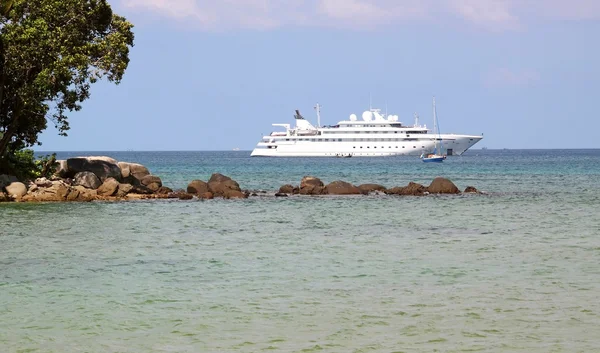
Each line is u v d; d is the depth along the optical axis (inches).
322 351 1005.8
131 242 2038.6
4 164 3412.9
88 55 3284.9
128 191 3545.8
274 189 4586.6
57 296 1327.5
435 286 1412.4
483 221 2625.5
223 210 3004.4
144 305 1259.8
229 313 1203.2
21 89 3201.3
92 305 1258.0
